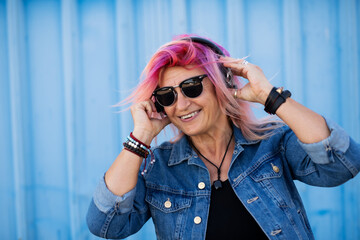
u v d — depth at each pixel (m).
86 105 2.78
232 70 1.46
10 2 2.80
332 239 2.71
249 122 1.51
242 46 2.67
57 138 2.83
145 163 1.42
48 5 2.81
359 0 2.68
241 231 1.33
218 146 1.49
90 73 2.77
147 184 1.46
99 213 1.32
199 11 2.71
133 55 2.73
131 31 2.73
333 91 2.70
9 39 2.80
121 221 1.32
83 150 2.79
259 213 1.32
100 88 2.77
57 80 2.82
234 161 1.44
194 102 1.36
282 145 1.46
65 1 2.74
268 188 1.37
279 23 2.69
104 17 2.76
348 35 2.68
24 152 2.84
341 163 1.20
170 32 2.70
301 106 1.26
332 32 2.69
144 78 1.46
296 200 1.43
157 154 1.53
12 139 2.86
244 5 2.68
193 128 1.40
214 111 1.42
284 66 2.68
